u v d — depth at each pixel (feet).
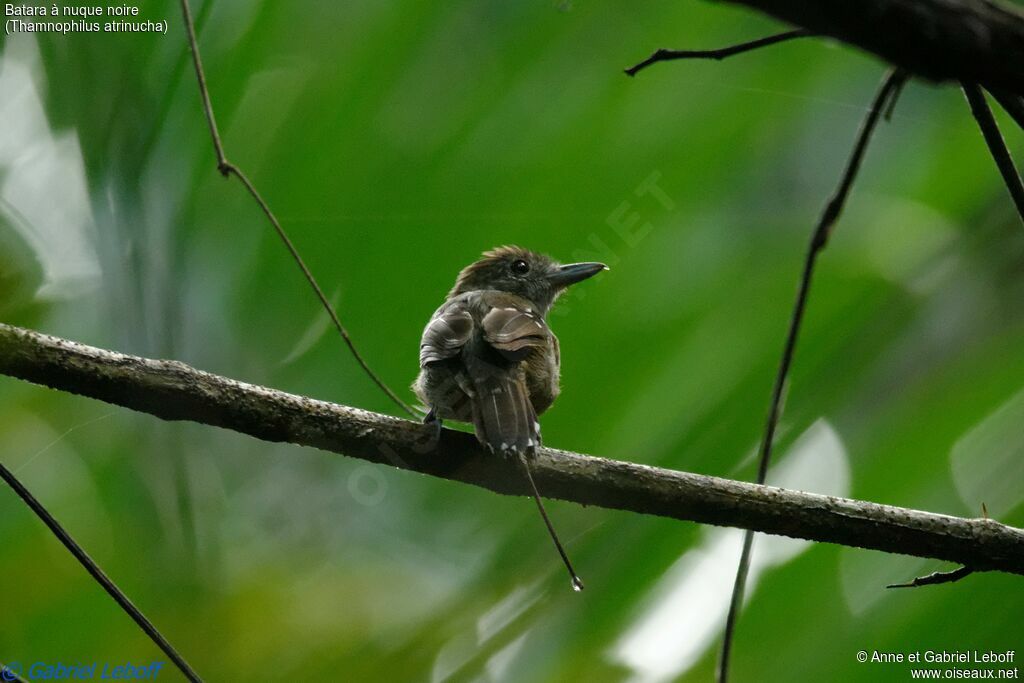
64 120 25.64
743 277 28.78
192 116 24.84
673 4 27.94
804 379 28.60
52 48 24.30
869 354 29.12
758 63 29.14
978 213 30.71
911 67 13.87
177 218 24.91
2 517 31.27
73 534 31.30
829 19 13.29
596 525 29.01
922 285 29.84
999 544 24.53
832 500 25.23
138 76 24.41
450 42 26.30
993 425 28.17
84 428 31.35
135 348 25.32
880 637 25.25
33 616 31.01
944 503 27.53
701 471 27.35
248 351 26.27
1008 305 29.76
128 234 24.59
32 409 31.65
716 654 25.91
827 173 29.76
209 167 24.98
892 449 28.04
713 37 28.73
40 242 26.81
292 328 26.25
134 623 31.37
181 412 25.12
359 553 32.24
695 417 27.50
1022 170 30.27
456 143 26.20
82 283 27.22
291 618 31.99
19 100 25.81
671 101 28.14
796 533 25.26
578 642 27.61
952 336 29.27
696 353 27.84
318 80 25.70
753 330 28.22
